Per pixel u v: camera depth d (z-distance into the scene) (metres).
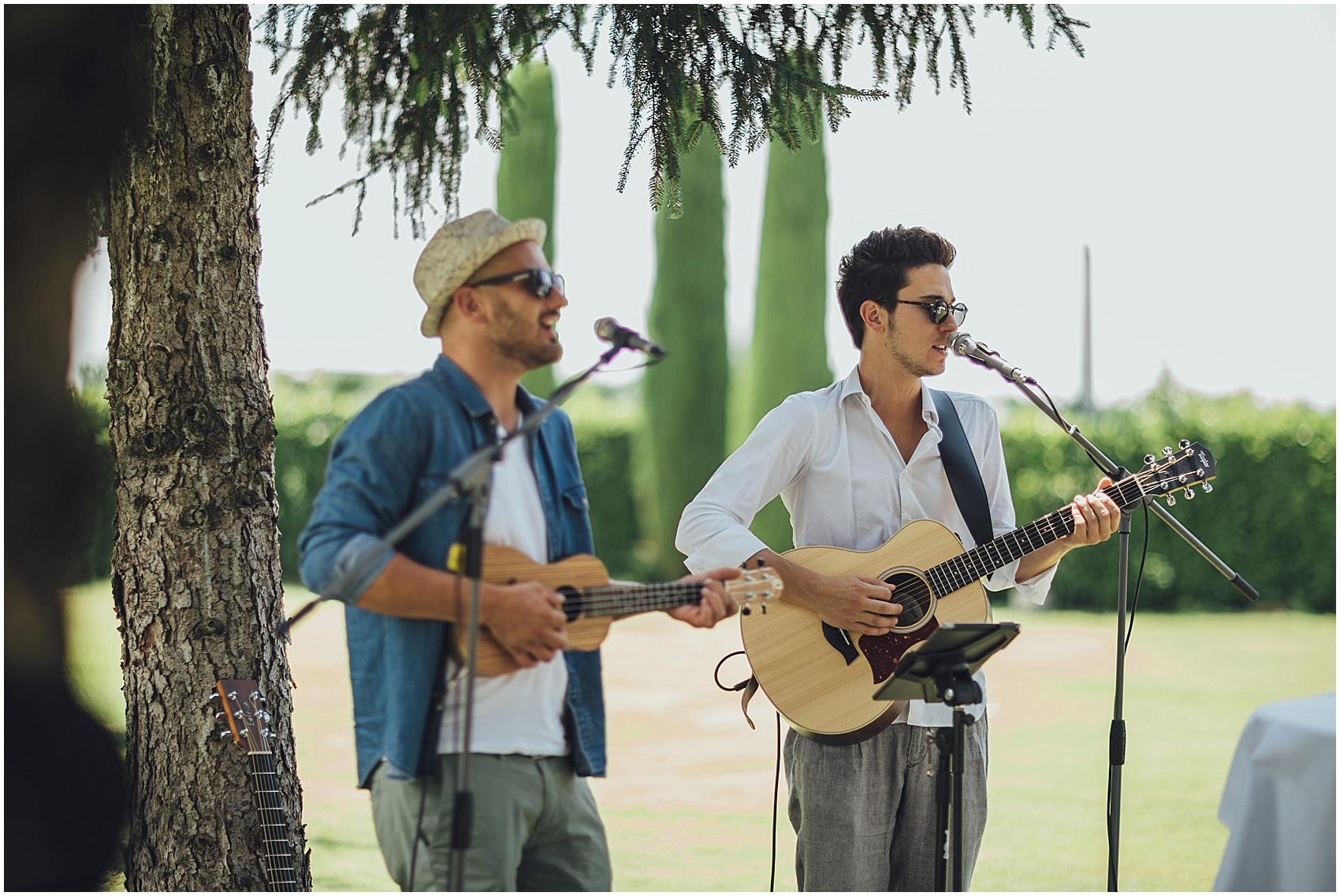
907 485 3.72
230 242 3.72
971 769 3.52
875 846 3.53
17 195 3.58
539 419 2.71
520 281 2.80
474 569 2.58
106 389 3.72
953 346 3.71
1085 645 11.77
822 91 4.05
